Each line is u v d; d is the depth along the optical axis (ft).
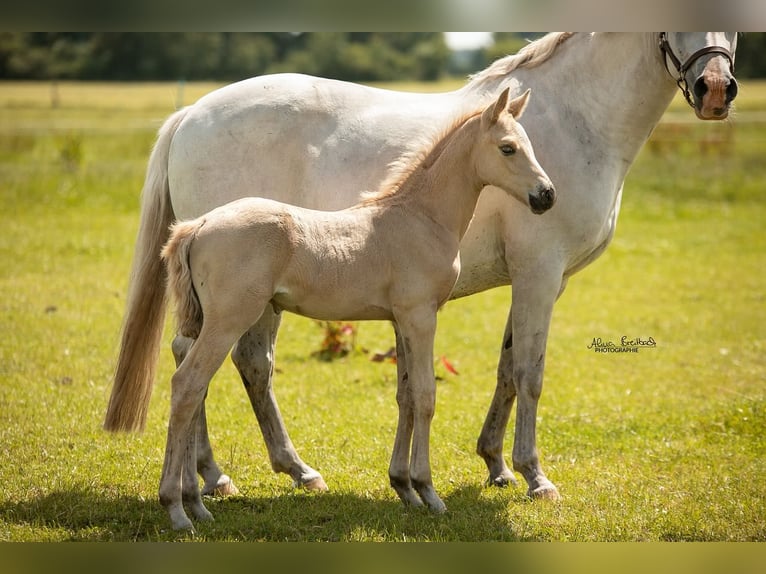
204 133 24.82
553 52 25.40
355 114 24.94
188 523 20.83
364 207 21.85
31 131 106.52
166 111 144.97
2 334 38.96
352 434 29.99
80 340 38.83
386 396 34.53
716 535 22.11
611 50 24.58
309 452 28.25
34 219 65.36
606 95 24.71
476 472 27.02
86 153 94.68
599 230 24.75
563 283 25.75
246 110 24.86
